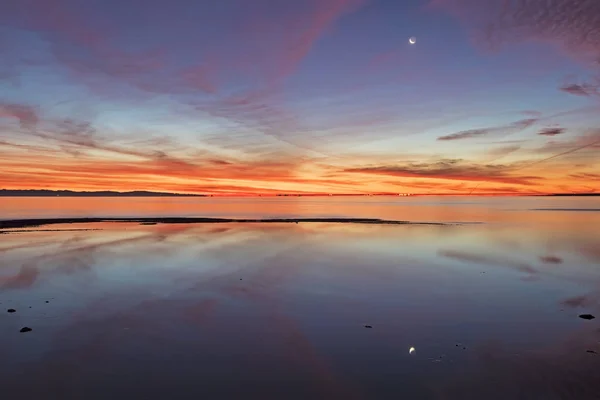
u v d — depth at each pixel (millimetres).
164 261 17203
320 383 6578
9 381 6617
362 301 11227
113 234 27844
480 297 11672
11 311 10164
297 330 8945
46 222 37750
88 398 6113
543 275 14727
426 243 23625
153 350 7824
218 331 8867
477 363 7293
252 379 6699
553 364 7238
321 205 107750
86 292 12117
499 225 37094
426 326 9234
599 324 9391
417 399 6109
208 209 74625
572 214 57906
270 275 14469
